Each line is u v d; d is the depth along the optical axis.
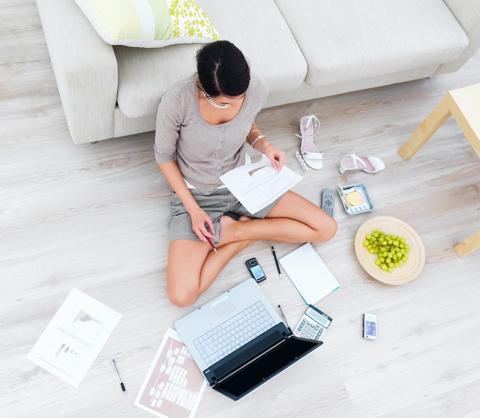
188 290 1.71
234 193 1.67
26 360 1.62
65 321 1.70
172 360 1.70
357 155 2.21
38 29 2.14
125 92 1.59
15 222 1.81
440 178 2.23
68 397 1.60
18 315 1.68
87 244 1.82
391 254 1.90
